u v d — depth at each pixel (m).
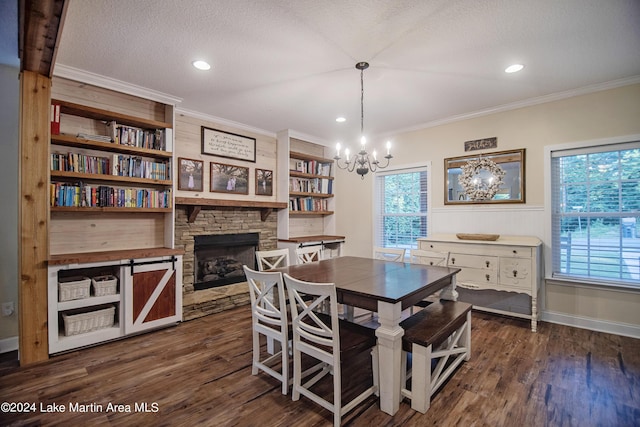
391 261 3.19
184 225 3.62
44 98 2.49
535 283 3.09
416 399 1.87
